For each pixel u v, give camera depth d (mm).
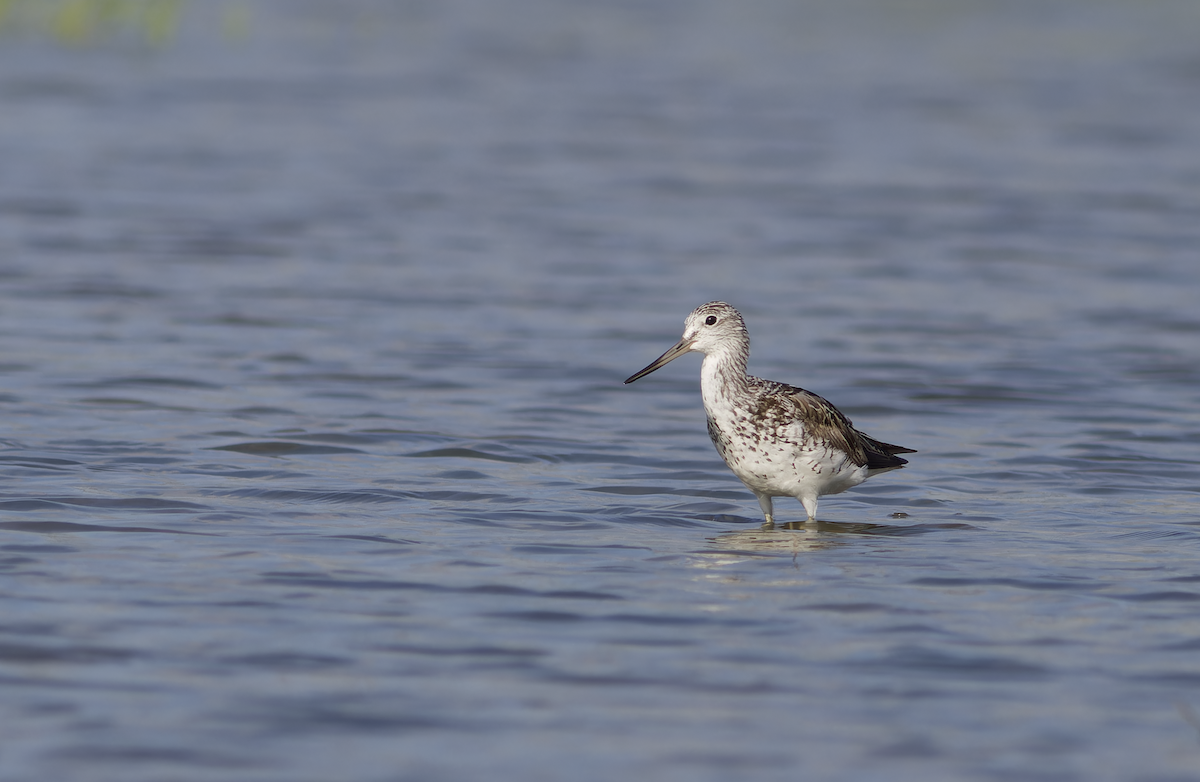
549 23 56875
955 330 21438
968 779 7969
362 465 14586
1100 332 21406
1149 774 8039
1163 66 49156
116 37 48688
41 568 11023
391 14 57625
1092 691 9125
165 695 8812
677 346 13234
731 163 34219
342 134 36094
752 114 40250
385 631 9930
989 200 30953
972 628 10211
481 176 32219
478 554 11797
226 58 46281
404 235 26828
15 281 22641
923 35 55688
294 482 13844
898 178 33000
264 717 8555
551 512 13266
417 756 8117
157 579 10859
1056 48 52969
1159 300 23328
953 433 16516
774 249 26531
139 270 23641
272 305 21859
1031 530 12891
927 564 11758
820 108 41312
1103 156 35656
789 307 22625
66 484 13445
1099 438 16281
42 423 15680
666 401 17797
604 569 11469
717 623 10234
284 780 7820
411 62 47031
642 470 14898
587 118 39188
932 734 8492
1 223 26438
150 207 28219
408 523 12703
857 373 19078
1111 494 14141
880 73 47438
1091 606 10711
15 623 9859
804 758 8180
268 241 26000
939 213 29703
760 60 49562
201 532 12156
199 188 30016
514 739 8344
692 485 14438
